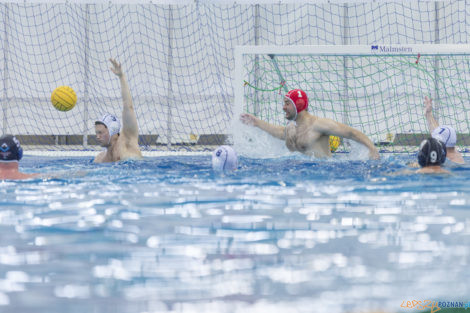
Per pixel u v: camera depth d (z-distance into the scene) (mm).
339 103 43406
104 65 44906
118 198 12188
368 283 6137
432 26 44219
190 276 6352
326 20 44594
